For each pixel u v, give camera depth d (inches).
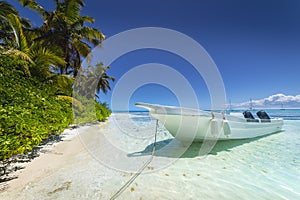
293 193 98.1
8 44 318.3
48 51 292.2
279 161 159.3
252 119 281.1
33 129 142.0
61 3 474.9
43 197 84.6
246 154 182.1
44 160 140.1
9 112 117.0
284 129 413.1
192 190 98.6
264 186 106.6
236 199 90.1
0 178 104.3
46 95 214.8
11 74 168.1
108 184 102.6
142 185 103.0
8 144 111.4
